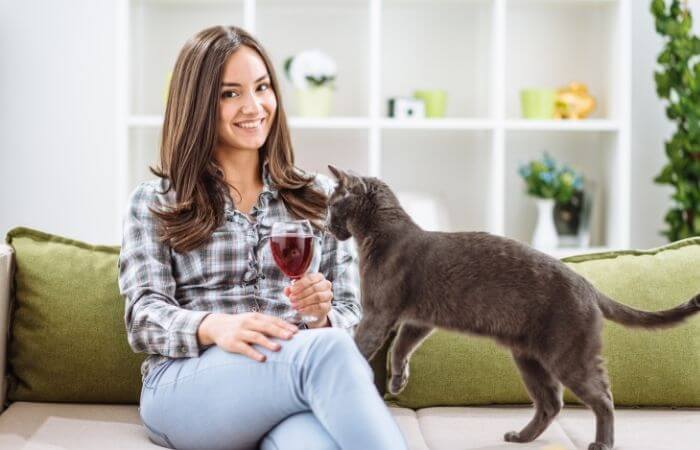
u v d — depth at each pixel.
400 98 3.15
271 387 1.43
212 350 1.53
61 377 1.84
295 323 1.74
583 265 1.90
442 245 1.46
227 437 1.50
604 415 1.43
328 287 1.63
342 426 1.33
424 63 3.34
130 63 3.07
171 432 1.54
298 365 1.41
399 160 3.38
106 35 3.29
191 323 1.54
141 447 1.57
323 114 3.11
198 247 1.72
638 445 1.56
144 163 3.31
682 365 1.79
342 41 3.33
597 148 3.36
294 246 1.49
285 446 1.39
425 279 1.44
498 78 3.04
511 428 1.67
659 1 2.97
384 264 1.46
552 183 3.12
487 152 3.28
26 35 3.29
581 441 1.59
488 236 1.47
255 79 1.76
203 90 1.73
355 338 1.48
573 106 3.14
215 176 1.76
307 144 3.36
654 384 1.79
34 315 1.86
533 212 3.39
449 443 1.58
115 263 1.92
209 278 1.74
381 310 1.47
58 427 1.68
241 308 1.72
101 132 3.32
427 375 1.83
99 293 1.87
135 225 1.74
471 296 1.42
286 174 1.85
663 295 1.83
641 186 3.36
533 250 1.46
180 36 3.30
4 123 3.30
